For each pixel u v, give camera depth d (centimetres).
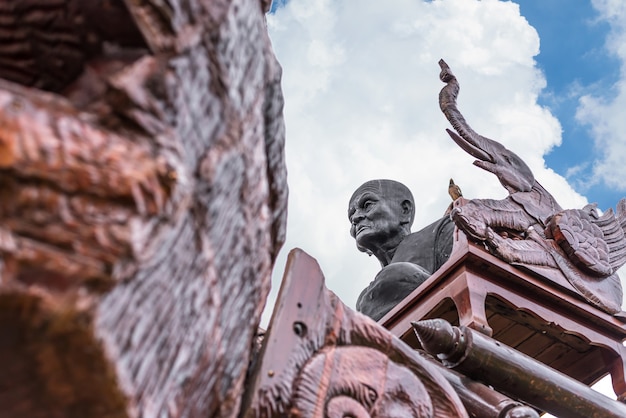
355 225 655
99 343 94
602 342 417
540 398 306
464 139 461
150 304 106
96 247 93
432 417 201
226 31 117
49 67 124
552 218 436
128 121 103
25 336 92
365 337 200
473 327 367
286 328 184
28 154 93
